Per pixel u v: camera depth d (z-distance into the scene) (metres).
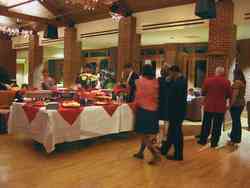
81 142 5.12
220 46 6.75
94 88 6.50
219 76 4.93
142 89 3.84
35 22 11.65
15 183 3.15
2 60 15.42
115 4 8.45
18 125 4.67
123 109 4.95
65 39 11.26
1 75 6.62
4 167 3.67
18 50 15.91
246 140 5.74
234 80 5.32
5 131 5.71
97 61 15.05
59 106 4.30
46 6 10.22
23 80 17.16
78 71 11.21
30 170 3.58
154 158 3.99
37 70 13.21
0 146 4.70
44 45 13.28
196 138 5.77
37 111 4.17
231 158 4.38
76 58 11.16
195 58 11.67
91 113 4.43
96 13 9.84
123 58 8.95
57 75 16.45
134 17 8.87
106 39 11.09
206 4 5.82
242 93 5.27
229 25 6.62
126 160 4.11
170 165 3.96
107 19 9.84
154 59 12.79
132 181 3.32
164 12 8.11
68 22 11.07
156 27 8.37
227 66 6.64
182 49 12.02
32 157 4.13
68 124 4.13
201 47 11.53
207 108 5.03
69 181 3.26
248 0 6.41
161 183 3.29
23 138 5.31
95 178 3.38
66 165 3.82
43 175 3.42
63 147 4.73
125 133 5.94
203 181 3.40
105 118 4.65
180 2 7.66
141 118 3.86
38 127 4.15
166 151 4.35
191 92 8.88
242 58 10.60
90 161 4.02
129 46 8.79
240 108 5.30
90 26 10.52
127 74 5.42
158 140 4.89
